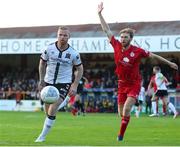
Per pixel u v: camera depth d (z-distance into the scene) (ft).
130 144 38.78
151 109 110.63
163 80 97.09
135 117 91.50
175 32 116.26
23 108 125.59
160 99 104.73
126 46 42.86
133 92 42.83
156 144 39.37
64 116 92.84
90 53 129.39
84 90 120.06
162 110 104.78
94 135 49.62
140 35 117.39
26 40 127.75
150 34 116.88
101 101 119.34
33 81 130.31
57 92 40.32
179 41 113.80
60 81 41.32
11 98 129.39
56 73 41.22
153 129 59.00
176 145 38.55
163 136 49.14
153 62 128.36
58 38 40.81
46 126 41.19
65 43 41.01
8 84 133.39
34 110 123.65
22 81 132.67
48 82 41.52
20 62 146.41
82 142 40.55
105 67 133.28
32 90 128.16
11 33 132.05
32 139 43.78
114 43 43.83
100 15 44.42
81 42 122.21
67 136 48.08
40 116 90.33
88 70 132.98
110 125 65.98
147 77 125.18
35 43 127.34
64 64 41.14
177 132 54.49
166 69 126.72
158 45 115.55
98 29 124.98
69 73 41.55
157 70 97.19
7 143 38.78
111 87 120.57
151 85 100.83
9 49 129.08
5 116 90.27
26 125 64.75
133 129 58.85
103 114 105.60
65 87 41.29
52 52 41.01
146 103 110.52
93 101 119.96
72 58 41.22
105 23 44.42
